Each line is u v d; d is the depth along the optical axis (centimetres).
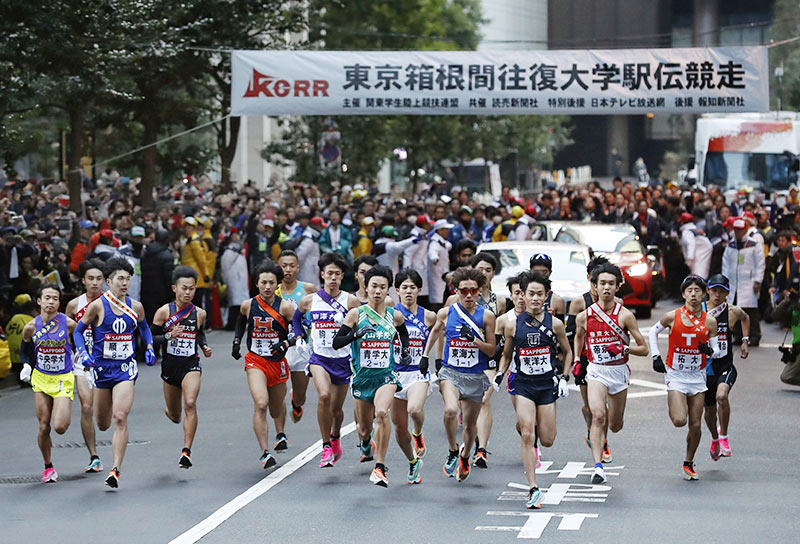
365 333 3309
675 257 8950
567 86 7931
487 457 3700
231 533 2798
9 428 4388
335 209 7838
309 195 10656
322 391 3472
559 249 6150
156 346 3572
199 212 8288
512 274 5959
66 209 8056
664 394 4938
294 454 3791
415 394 3259
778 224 8131
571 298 5666
